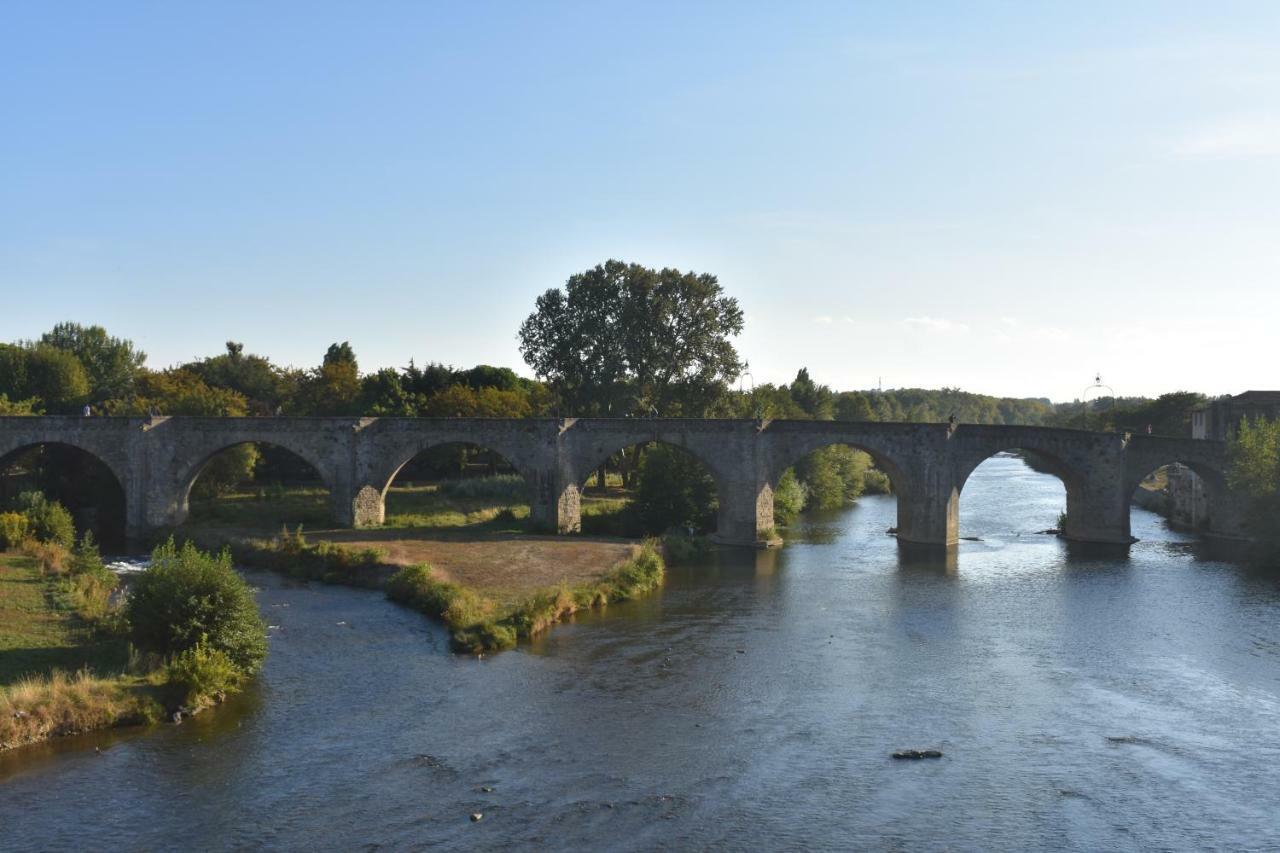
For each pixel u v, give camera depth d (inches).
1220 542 3304.6
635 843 1059.3
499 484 3718.0
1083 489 3297.2
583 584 2256.4
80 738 1279.5
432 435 3043.8
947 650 1843.0
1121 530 3260.3
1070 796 1197.7
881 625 2032.5
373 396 4352.9
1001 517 4018.2
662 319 3823.8
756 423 3097.9
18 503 2903.5
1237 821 1135.0
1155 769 1279.5
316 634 1836.9
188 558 1545.3
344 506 3009.4
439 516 3211.1
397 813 1111.6
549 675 1620.3
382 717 1401.3
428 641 1798.7
